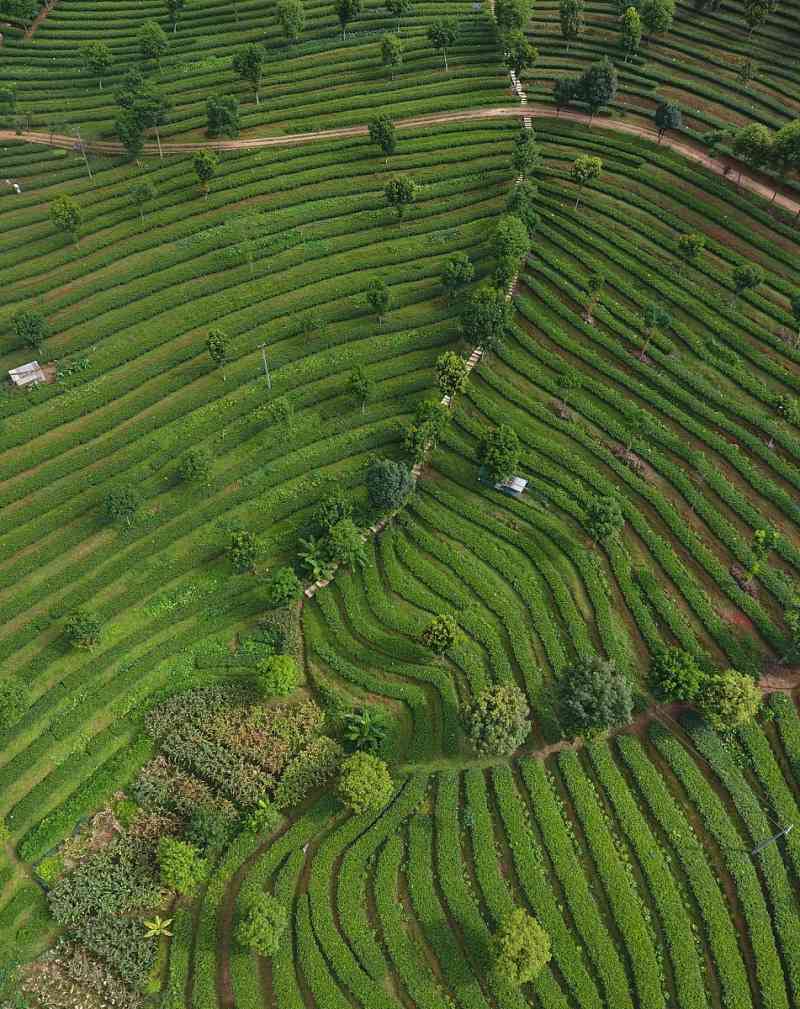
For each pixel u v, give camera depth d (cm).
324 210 9581
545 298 8750
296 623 6419
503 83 11275
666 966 4962
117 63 11725
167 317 8538
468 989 4816
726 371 8112
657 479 7388
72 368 7956
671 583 6725
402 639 6372
